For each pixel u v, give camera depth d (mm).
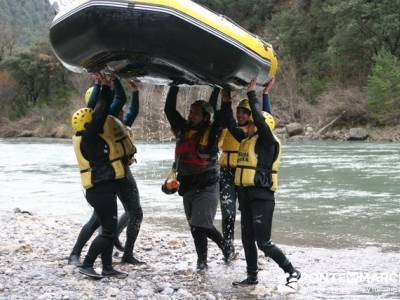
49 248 7281
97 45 4793
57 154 31672
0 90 75688
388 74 41656
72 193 14633
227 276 5785
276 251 5242
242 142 5285
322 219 9945
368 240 8094
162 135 33312
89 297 4824
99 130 5234
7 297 4785
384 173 17391
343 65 50469
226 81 5121
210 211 5672
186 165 5578
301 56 58344
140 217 6059
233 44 4922
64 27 4914
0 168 22656
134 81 5992
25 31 123438
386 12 46906
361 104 43375
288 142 38469
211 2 71812
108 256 5543
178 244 7641
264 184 5164
